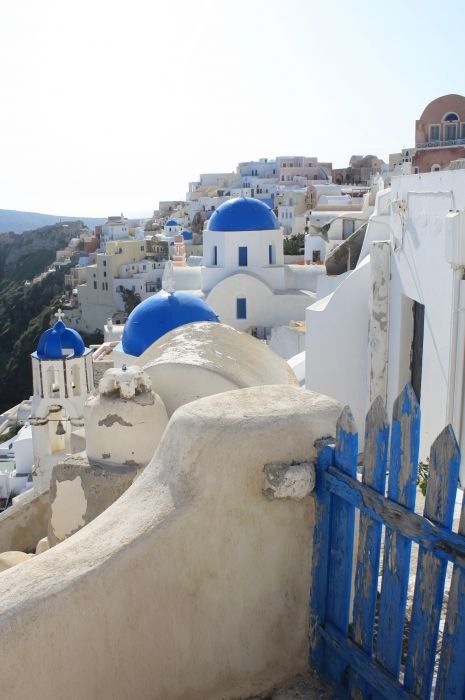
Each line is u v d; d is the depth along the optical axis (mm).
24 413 41688
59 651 2543
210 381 7078
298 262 38219
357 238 14539
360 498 2701
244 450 2908
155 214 112375
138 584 2740
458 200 6590
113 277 70875
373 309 10336
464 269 6598
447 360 6953
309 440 3006
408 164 17984
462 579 2273
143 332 15102
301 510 3061
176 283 27219
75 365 18234
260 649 3102
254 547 3000
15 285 112375
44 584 2566
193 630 2924
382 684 2662
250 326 24125
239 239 24453
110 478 6316
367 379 11109
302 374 13852
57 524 6707
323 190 69062
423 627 2475
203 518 2871
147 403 6504
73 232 141875
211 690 3012
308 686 3111
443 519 2344
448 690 2369
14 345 76625
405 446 2484
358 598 2850
